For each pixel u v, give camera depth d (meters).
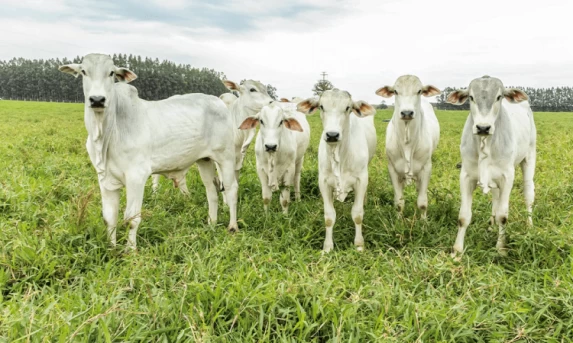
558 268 4.36
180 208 6.65
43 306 3.65
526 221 5.42
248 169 9.05
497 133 5.10
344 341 3.19
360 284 3.99
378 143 14.27
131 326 3.24
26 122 23.17
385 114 36.41
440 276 4.17
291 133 6.88
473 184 5.40
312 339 3.26
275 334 3.33
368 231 5.88
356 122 5.84
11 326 3.12
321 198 7.61
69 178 7.73
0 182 6.84
